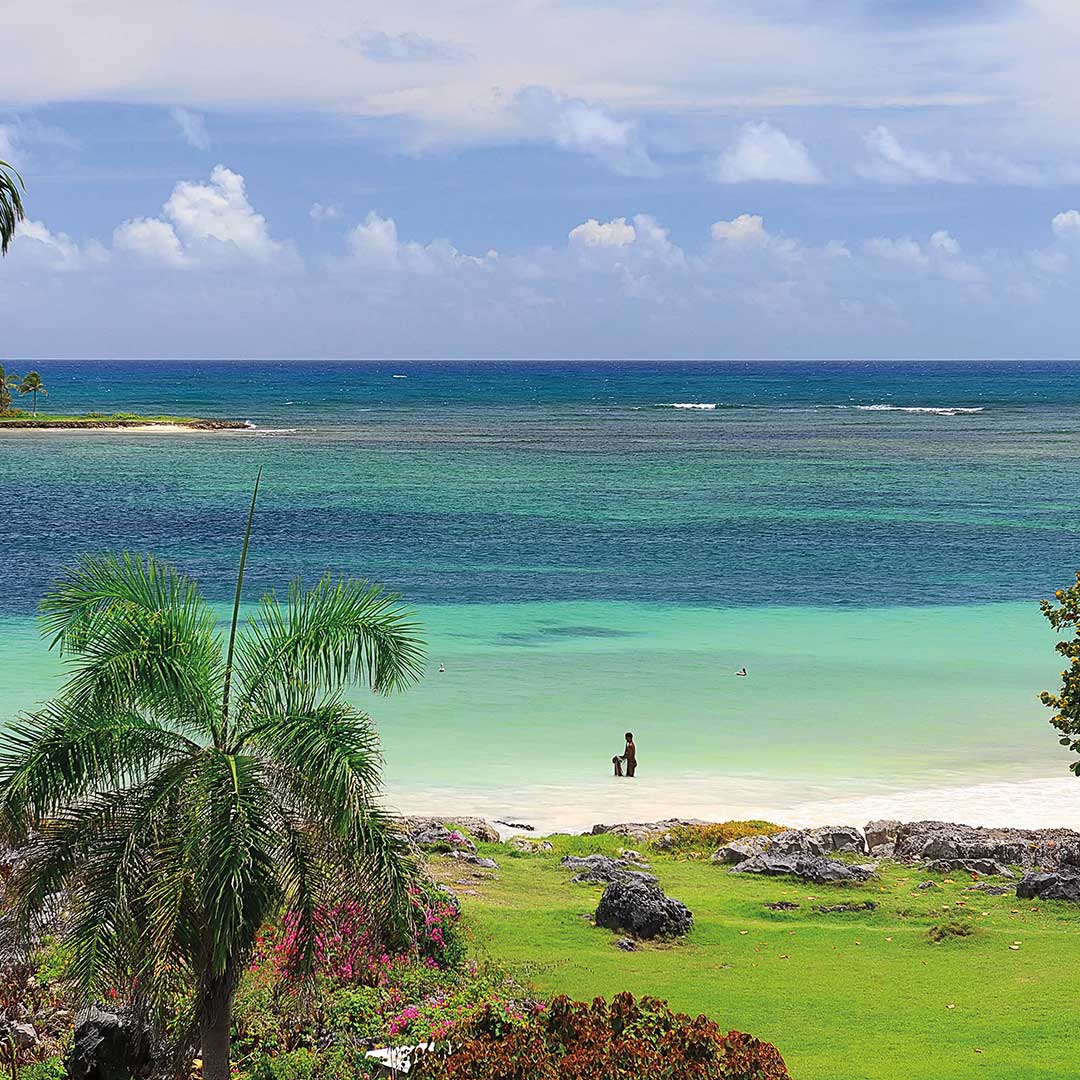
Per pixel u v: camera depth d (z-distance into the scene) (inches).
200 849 555.5
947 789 1537.9
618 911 946.7
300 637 621.9
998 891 1099.3
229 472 6077.8
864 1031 742.5
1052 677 2154.3
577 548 3804.1
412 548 3782.0
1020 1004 791.7
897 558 3609.7
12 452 7116.1
